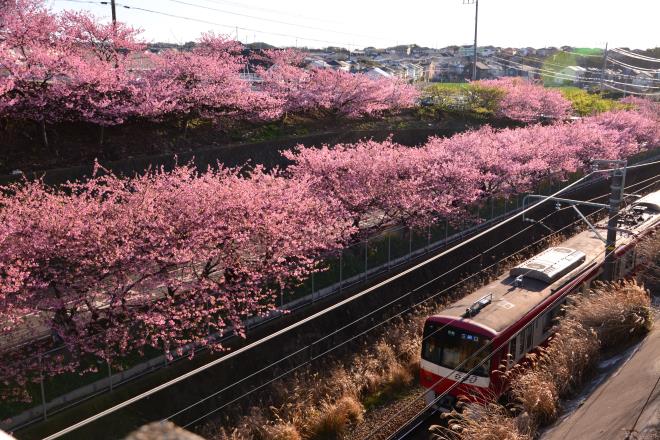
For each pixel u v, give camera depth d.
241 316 14.88
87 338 11.65
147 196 13.79
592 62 118.94
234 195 15.03
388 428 13.01
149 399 12.16
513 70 108.38
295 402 13.52
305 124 33.78
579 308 13.23
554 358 11.30
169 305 12.84
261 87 35.84
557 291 14.45
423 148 26.67
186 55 28.31
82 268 12.20
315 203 17.41
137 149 24.64
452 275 21.16
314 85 35.00
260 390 13.91
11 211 12.29
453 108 46.31
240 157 27.28
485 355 12.12
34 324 13.02
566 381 10.34
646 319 12.19
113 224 12.71
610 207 15.62
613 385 9.67
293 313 15.88
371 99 37.00
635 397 8.29
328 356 15.84
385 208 20.66
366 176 20.78
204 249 13.79
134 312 12.41
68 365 11.29
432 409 13.29
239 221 14.59
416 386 14.89
